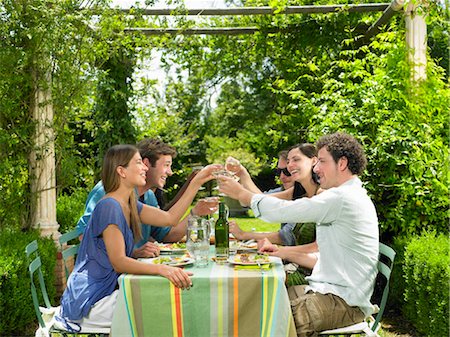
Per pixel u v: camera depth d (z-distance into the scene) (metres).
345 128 5.48
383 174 5.21
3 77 5.34
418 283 4.19
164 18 6.79
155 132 9.93
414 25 5.46
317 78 7.06
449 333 3.76
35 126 5.65
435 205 4.87
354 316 2.99
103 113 7.93
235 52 8.55
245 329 2.76
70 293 3.02
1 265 4.18
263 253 3.44
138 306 2.77
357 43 7.29
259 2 7.52
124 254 2.94
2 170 5.41
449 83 5.31
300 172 3.79
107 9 5.96
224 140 15.73
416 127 5.11
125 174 3.14
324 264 3.08
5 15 5.30
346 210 2.99
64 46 5.63
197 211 3.80
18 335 4.45
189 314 2.76
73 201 7.42
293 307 2.97
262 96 14.05
